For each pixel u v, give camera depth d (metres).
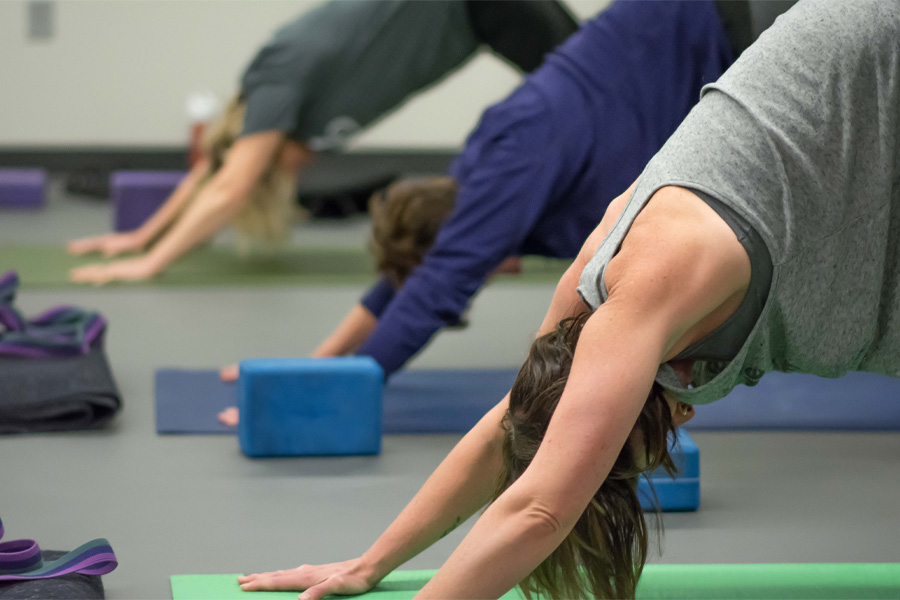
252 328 5.10
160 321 5.17
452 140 10.39
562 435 1.47
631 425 1.47
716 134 1.58
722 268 1.50
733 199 1.53
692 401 1.63
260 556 2.43
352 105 6.34
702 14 3.09
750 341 1.60
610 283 1.54
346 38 6.16
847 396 3.92
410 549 2.04
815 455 3.29
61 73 10.04
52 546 2.46
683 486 2.76
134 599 2.16
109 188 9.36
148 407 3.73
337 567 2.12
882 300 1.75
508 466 1.62
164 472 3.04
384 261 3.66
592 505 1.58
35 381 3.48
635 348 1.46
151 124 10.23
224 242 7.59
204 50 10.12
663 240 1.50
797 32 1.65
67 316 4.17
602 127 3.22
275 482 2.98
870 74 1.63
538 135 3.25
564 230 3.34
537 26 5.64
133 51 10.07
